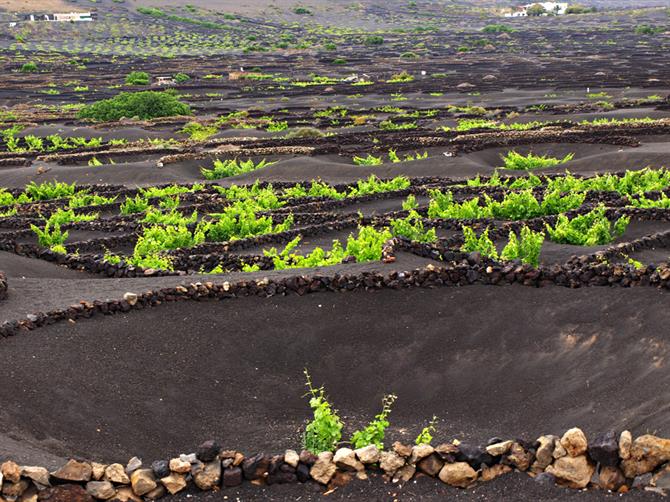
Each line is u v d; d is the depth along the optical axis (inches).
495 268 529.3
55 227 888.3
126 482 281.3
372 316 505.0
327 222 950.4
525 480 271.4
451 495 271.3
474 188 1119.6
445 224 872.3
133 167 1540.4
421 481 279.6
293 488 283.4
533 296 504.4
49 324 474.9
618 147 1455.5
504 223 838.5
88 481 280.7
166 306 514.9
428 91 3068.4
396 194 1147.3
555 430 363.6
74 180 1502.2
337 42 6648.6
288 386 446.3
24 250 747.4
